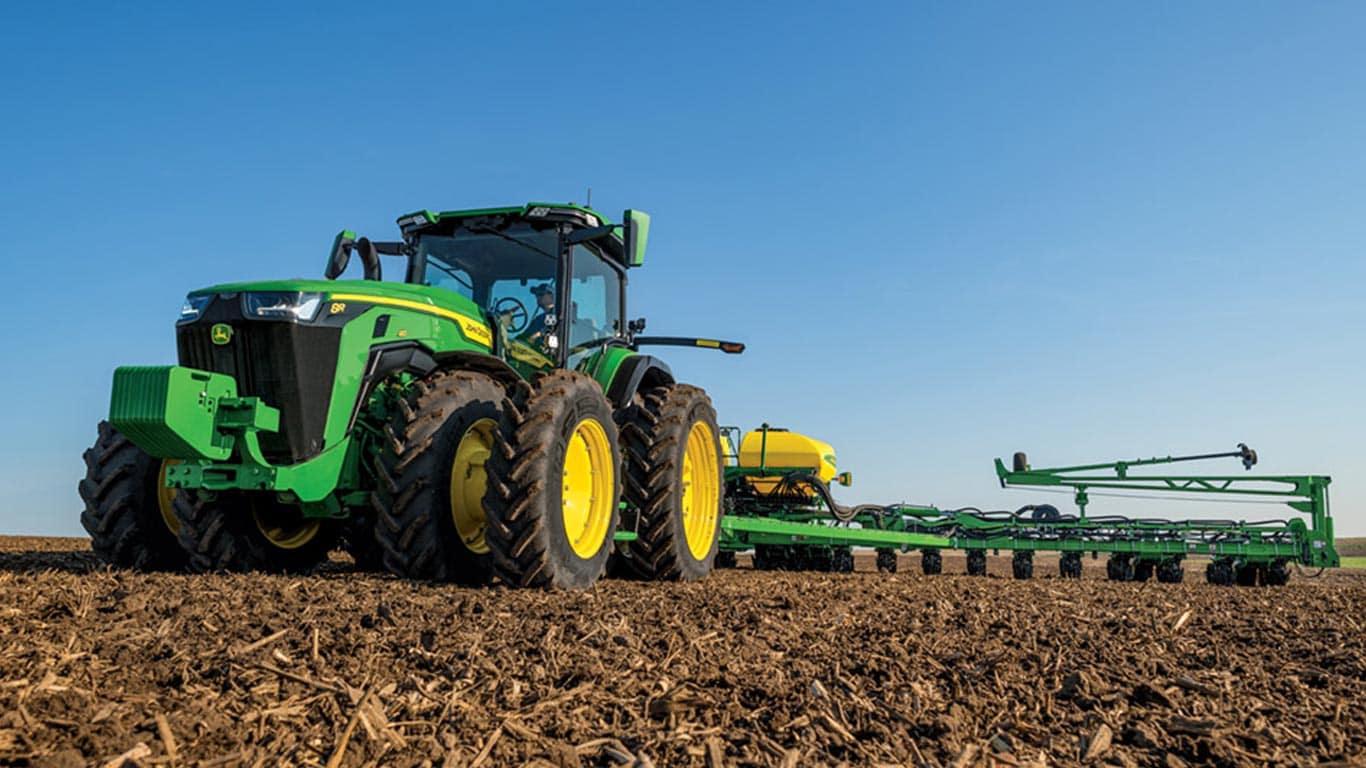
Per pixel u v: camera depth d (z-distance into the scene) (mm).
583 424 5250
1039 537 11445
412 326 5297
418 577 4832
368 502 5199
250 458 4672
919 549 11641
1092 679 2783
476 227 6176
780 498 11297
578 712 2330
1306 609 5422
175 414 4410
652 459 6211
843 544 10508
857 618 4145
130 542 5570
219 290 4992
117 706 2189
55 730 2008
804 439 11461
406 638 3102
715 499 7051
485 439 5426
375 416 5281
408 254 6328
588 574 5109
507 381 5734
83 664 2582
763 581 6609
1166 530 11352
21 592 3770
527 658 2898
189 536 5270
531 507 4672
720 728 2240
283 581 4496
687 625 3635
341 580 4605
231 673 2537
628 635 3307
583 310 6406
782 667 2936
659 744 2102
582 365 6316
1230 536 11320
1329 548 10859
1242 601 5949
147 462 5633
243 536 5398
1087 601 5570
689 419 6551
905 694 2611
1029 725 2371
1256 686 2900
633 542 6195
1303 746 2254
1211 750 2186
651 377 7043
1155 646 3584
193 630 3098
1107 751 2160
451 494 4980
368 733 2094
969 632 3820
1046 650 3396
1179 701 2666
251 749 1972
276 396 4840
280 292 4902
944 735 2236
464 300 5758
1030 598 5660
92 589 3973
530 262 6113
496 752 2021
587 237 6062
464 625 3385
